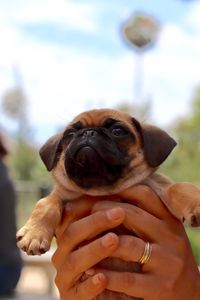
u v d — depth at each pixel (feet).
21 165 11.95
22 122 17.62
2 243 3.70
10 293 3.79
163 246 1.77
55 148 1.99
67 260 1.77
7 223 3.73
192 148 7.57
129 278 1.71
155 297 1.72
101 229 1.75
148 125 1.97
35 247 1.73
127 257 1.73
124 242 1.73
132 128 1.93
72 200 1.92
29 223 1.82
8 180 3.79
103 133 1.88
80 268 1.74
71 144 1.87
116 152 1.85
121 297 1.79
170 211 1.86
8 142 3.98
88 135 1.85
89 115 1.96
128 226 1.79
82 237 1.76
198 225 1.77
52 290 5.01
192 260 1.82
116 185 1.86
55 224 1.84
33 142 15.76
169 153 1.93
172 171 7.20
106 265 1.81
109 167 1.84
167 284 1.72
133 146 1.90
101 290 1.71
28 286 5.42
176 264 1.75
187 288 1.76
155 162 1.90
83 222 1.77
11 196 3.76
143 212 1.79
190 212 1.78
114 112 1.97
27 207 6.36
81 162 1.83
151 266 1.73
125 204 1.82
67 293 1.79
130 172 1.88
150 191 1.85
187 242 1.83
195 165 7.35
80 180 1.86
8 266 3.73
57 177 1.95
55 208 1.86
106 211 1.75
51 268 5.00
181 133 7.99
